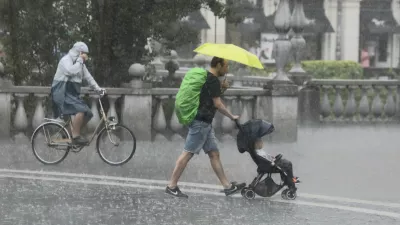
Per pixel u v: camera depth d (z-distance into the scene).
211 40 95.06
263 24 98.25
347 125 39.06
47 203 19.48
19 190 21.20
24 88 29.89
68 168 24.98
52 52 33.81
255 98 32.09
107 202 19.73
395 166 26.58
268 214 18.52
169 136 31.69
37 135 25.75
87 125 30.20
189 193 21.12
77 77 25.72
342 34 107.88
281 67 32.25
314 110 38.72
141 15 33.50
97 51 33.94
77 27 33.75
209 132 20.42
